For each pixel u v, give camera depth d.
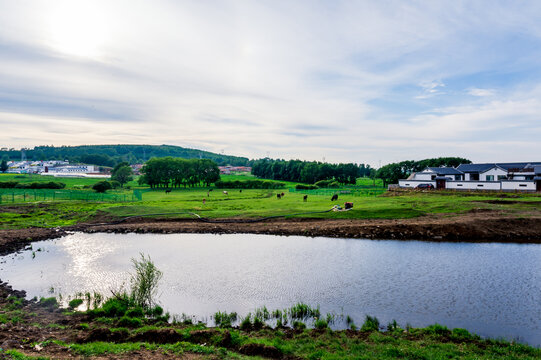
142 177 149.38
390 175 149.38
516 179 90.75
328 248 40.88
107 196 90.94
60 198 93.19
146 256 37.44
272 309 23.09
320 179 191.38
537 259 35.19
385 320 21.11
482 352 16.06
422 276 29.78
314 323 20.72
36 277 30.38
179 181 149.75
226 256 37.31
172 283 28.34
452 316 21.56
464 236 45.47
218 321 21.14
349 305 23.59
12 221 57.88
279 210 65.75
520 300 24.08
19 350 14.30
